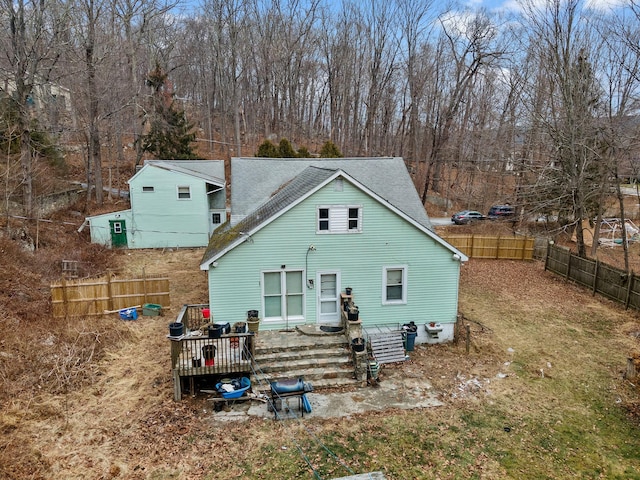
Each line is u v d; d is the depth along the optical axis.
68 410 11.22
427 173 44.34
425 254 15.31
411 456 9.87
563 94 23.98
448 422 11.16
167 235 29.34
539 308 19.59
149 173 28.30
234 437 10.45
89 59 31.64
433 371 13.82
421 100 46.91
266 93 50.69
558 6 30.22
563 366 14.22
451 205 47.50
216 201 31.12
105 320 17.02
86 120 34.75
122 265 25.12
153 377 13.05
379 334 14.98
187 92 60.28
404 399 12.19
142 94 37.72
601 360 14.62
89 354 13.93
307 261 14.73
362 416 11.38
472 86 44.50
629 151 21.61
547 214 30.23
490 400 12.21
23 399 11.37
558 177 25.16
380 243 14.99
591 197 28.08
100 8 31.73
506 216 39.25
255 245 14.33
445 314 15.93
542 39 30.48
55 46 24.52
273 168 21.02
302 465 9.52
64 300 17.23
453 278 15.67
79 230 28.09
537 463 9.70
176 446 10.05
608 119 22.39
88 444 9.99
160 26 49.69
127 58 41.62
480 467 9.55
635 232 34.09
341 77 50.25
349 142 51.22
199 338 12.27
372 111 47.56
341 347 13.98
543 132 26.55
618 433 10.82
